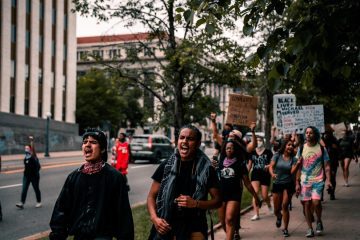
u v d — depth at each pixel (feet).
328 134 43.93
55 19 167.94
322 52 13.01
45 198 44.98
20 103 146.72
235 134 24.31
